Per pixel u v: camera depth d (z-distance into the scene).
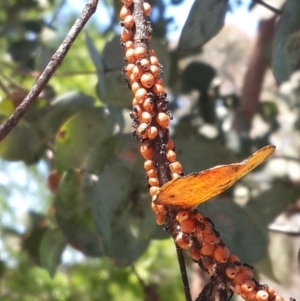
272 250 0.32
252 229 0.28
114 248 0.29
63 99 0.33
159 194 0.13
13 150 0.33
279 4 0.32
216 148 0.29
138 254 0.29
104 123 0.29
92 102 0.33
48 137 0.33
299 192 0.35
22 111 0.15
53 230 0.34
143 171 0.28
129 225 0.29
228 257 0.14
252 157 0.13
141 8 0.16
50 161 0.36
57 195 0.30
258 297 0.13
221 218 0.28
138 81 0.15
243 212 0.28
